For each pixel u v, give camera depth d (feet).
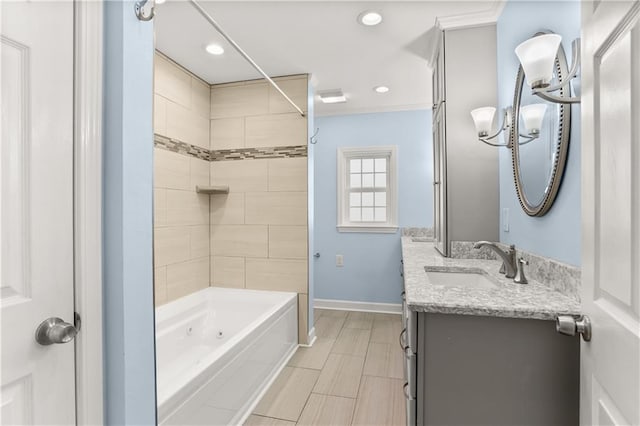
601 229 2.27
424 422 3.47
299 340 9.04
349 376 7.29
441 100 6.97
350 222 12.72
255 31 6.86
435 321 3.47
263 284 9.23
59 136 2.67
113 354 2.98
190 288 8.70
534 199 4.57
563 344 3.24
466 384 3.41
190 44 7.29
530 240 4.89
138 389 3.12
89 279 2.84
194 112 8.82
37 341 2.48
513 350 3.33
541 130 4.30
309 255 9.06
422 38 7.25
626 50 1.92
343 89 10.21
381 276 12.13
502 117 6.16
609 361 2.13
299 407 6.14
